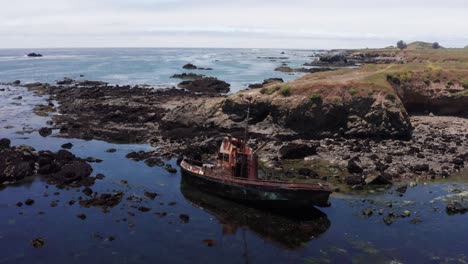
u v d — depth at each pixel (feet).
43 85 354.95
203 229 102.89
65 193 122.62
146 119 216.13
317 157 158.30
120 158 157.89
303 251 92.84
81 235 98.43
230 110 199.93
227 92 329.11
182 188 128.47
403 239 97.19
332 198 120.26
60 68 543.80
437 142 175.83
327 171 143.54
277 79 363.76
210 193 124.26
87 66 582.76
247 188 115.14
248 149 123.44
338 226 103.91
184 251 92.48
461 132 192.44
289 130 188.24
